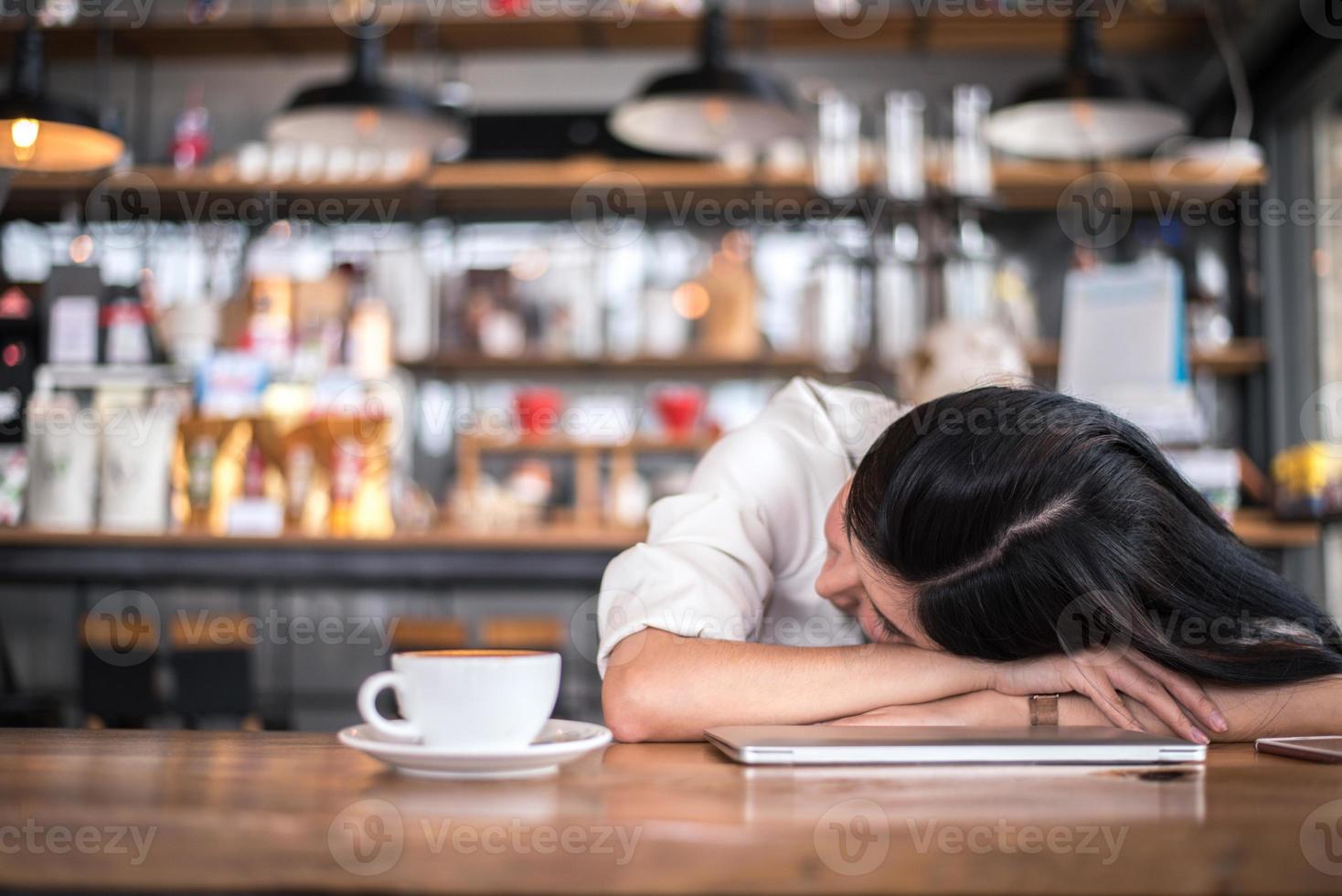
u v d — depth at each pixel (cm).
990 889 48
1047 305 419
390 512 330
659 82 295
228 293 407
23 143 234
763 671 90
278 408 329
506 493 387
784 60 439
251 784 66
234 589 398
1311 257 370
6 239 411
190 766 73
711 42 302
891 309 380
